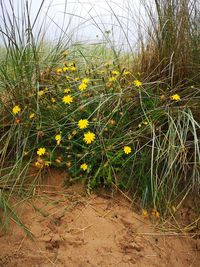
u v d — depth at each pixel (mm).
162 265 559
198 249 597
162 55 778
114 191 661
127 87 717
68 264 539
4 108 742
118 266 543
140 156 671
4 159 688
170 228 619
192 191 663
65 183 668
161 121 689
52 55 833
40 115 693
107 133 686
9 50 738
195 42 768
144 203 642
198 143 670
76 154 652
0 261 538
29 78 744
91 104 719
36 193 649
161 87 764
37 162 642
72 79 789
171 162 630
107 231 590
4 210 598
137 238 589
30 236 570
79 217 607
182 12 753
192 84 757
